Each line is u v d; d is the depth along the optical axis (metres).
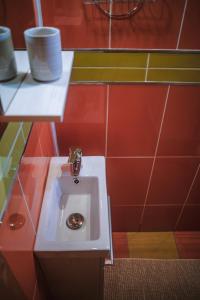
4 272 0.55
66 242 0.82
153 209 1.54
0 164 0.53
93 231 0.93
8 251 0.57
